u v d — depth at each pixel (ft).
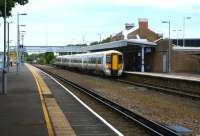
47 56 611.47
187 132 56.08
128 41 249.96
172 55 268.82
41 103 84.07
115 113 74.59
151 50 273.13
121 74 213.87
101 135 51.70
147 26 416.46
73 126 58.85
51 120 61.98
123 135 51.67
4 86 105.81
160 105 91.04
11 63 390.42
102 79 200.34
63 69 362.33
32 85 141.08
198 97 102.63
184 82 138.10
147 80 177.68
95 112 74.79
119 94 119.03
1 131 50.34
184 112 79.20
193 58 271.90
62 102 91.76
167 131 53.88
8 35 240.94
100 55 220.84
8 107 76.79
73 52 519.60
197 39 391.65
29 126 54.34
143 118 66.39
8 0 152.87
